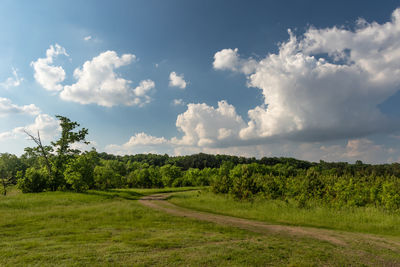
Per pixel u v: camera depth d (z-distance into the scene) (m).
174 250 8.23
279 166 97.38
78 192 37.31
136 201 29.22
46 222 13.48
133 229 12.09
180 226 13.26
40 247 8.27
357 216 16.41
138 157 155.00
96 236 10.18
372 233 12.99
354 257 8.23
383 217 15.80
